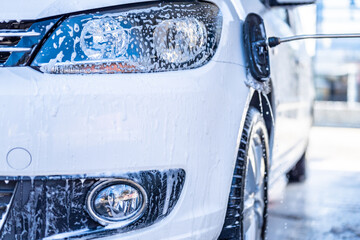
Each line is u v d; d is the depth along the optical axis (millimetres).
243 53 2473
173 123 2121
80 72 2080
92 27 2127
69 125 2025
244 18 2557
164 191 2137
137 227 2133
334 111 17359
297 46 4020
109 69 2100
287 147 3592
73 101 2029
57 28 2111
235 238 2439
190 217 2197
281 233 3557
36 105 2010
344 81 25312
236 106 2350
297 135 4098
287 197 4738
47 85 2031
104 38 2125
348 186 5355
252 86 2494
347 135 12703
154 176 2111
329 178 5855
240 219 2449
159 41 2172
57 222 2064
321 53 25156
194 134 2162
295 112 3908
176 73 2168
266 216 2930
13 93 2008
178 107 2129
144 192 2107
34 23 2107
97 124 2041
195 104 2162
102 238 2098
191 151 2160
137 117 2074
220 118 2256
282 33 3402
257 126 2639
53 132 2018
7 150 2000
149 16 2186
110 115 2051
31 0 2133
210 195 2252
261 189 2881
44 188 2035
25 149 2004
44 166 2020
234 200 2422
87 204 2078
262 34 2535
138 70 2125
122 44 2133
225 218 2412
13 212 2043
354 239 3461
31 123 2006
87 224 2096
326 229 3674
